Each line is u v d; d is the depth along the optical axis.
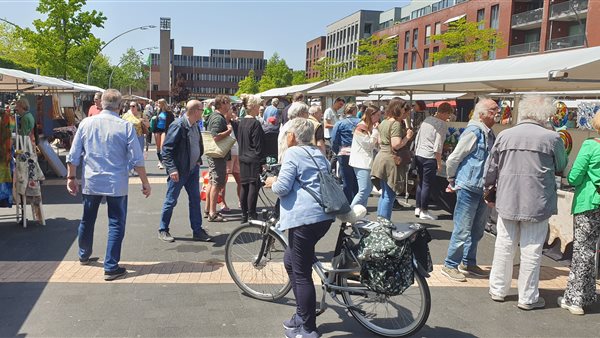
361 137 6.85
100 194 5.08
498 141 4.69
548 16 40.62
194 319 4.18
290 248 3.88
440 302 4.70
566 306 4.61
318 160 3.86
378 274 3.74
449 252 5.39
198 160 6.51
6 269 5.30
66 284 4.89
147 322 4.09
